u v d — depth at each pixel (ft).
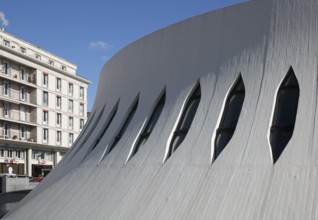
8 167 156.46
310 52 33.68
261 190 29.89
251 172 31.30
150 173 38.63
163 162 38.86
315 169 28.73
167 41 47.11
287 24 35.68
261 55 36.63
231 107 37.19
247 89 36.11
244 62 37.70
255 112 34.35
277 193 29.04
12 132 164.66
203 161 35.22
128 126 47.65
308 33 34.35
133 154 43.73
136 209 35.88
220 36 40.65
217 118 37.06
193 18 43.80
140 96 49.03
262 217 28.45
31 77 173.17
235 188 31.22
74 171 51.06
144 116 45.93
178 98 42.55
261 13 37.58
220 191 31.86
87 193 43.01
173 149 39.86
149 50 50.21
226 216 30.04
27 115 172.14
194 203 32.58
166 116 42.57
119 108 52.95
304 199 27.84
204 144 36.35
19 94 167.22
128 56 55.21
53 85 184.24
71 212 41.81
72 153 63.36
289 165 29.84
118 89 55.98
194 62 42.83
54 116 185.06
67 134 193.88
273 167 30.48
